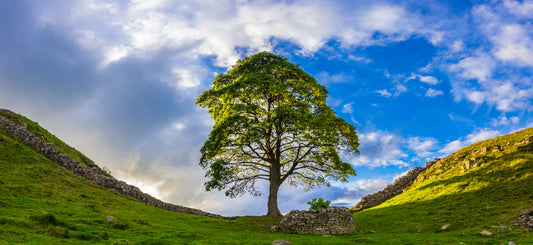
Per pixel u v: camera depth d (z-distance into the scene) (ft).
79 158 165.99
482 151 162.30
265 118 119.55
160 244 56.44
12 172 101.60
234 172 129.18
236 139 123.03
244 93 122.11
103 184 128.67
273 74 129.49
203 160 126.31
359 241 74.18
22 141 136.77
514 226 79.46
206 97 132.57
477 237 73.46
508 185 116.47
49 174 112.78
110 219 71.77
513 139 161.68
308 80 128.88
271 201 124.26
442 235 79.41
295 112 115.96
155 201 134.72
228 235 76.69
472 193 122.01
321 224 88.69
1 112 163.84
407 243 68.80
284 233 89.10
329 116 122.93
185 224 92.07
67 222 59.31
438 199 130.00
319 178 131.03
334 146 125.39
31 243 43.98
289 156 135.95
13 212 62.80
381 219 122.83
